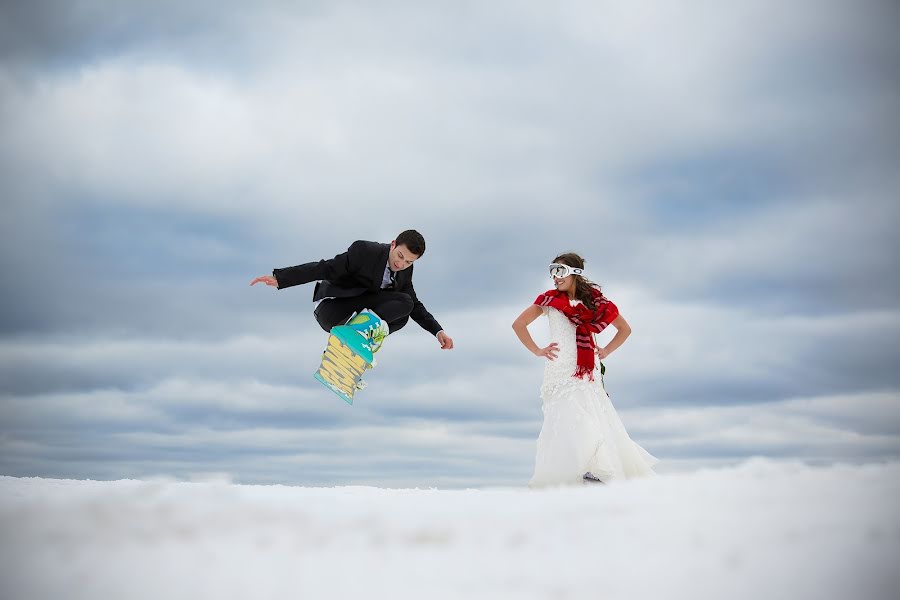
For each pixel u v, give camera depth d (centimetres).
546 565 170
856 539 176
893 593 151
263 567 171
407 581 161
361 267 520
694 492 242
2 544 188
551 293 483
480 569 169
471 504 254
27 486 310
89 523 207
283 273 512
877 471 259
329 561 175
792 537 181
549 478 457
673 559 170
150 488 299
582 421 456
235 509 231
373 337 517
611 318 476
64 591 157
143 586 160
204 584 160
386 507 245
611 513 218
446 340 554
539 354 477
